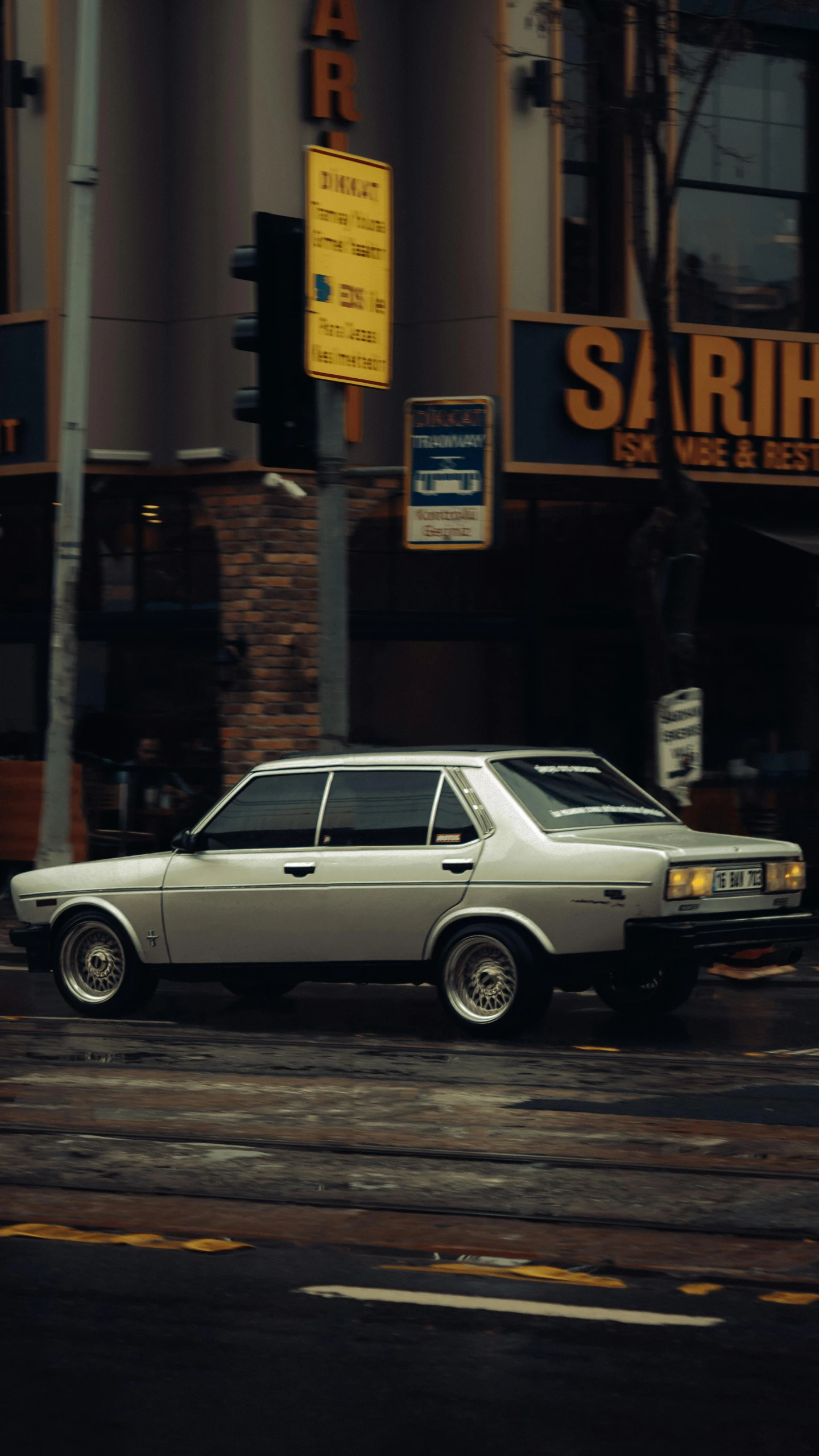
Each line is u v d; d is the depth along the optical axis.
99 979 13.47
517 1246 7.00
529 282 19.05
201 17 19.12
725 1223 7.32
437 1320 6.08
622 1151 8.62
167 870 13.18
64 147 19.12
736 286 20.56
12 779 21.16
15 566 21.62
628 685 21.00
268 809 13.01
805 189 20.92
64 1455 4.94
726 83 20.44
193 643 20.03
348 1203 7.67
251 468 18.92
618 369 19.17
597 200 19.86
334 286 15.00
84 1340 5.89
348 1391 5.42
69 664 17.80
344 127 19.16
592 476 19.12
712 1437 5.06
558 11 17.17
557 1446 5.00
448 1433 5.09
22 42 19.31
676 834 12.62
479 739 20.33
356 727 19.84
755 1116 9.41
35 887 13.67
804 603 21.19
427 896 12.27
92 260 18.75
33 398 19.31
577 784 12.75
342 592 15.42
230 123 18.91
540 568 20.47
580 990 12.72
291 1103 9.80
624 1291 6.41
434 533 15.29
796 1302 6.28
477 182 18.95
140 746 20.39
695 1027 12.80
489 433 15.07
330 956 12.62
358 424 19.22
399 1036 12.30
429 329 19.34
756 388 19.69
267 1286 6.48
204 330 19.22
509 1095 10.01
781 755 21.16
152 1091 10.16
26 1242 7.09
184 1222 7.38
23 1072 10.80
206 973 13.05
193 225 19.30
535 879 11.96
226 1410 5.27
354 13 19.06
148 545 20.30
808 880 20.98
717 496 20.81
